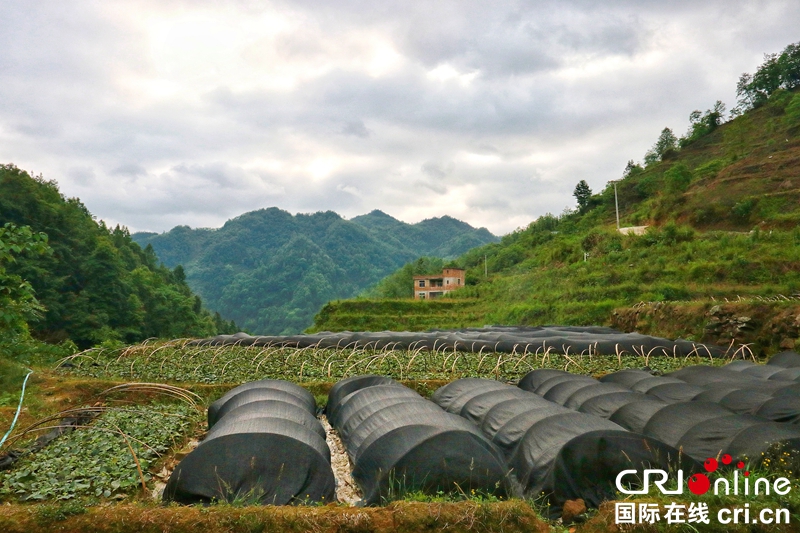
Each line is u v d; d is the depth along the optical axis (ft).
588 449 29.89
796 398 38.81
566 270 176.55
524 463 32.37
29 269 191.52
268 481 28.94
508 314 161.48
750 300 90.17
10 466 32.83
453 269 301.22
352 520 23.61
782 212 159.43
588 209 357.82
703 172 245.04
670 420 35.99
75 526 23.06
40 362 63.62
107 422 41.98
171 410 49.90
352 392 52.11
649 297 120.06
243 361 74.02
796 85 350.23
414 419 34.68
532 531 23.80
